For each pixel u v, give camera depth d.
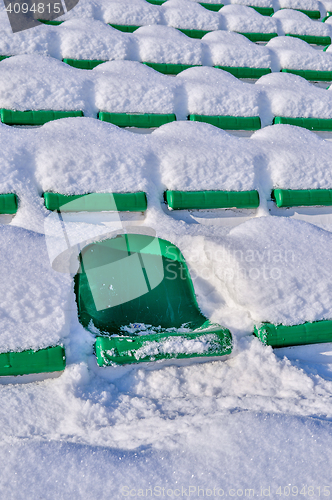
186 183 2.96
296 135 3.26
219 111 3.40
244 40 4.11
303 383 2.46
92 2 4.13
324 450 2.26
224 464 2.21
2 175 2.77
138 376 2.45
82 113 3.18
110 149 2.93
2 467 2.16
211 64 3.89
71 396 2.35
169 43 3.79
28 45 3.52
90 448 2.21
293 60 4.01
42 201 2.79
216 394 2.42
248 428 2.27
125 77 3.34
